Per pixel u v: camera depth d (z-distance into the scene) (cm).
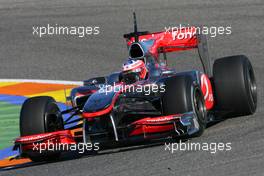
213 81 3581
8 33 6706
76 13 7031
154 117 3195
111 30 6412
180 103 3039
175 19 6462
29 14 7188
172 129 3044
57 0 7600
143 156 2930
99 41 6175
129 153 3041
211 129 3338
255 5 6512
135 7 7000
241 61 3453
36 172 2983
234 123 3397
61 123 3306
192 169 2619
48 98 3244
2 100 4878
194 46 3625
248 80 3434
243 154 2745
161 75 3375
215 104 3575
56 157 3309
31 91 5078
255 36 5716
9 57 6106
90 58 5769
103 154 3128
